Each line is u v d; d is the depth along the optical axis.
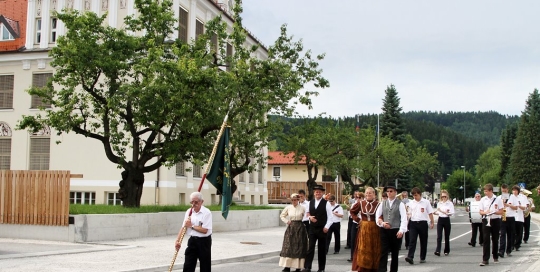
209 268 10.05
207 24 27.75
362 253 12.30
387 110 88.12
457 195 157.62
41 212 20.06
